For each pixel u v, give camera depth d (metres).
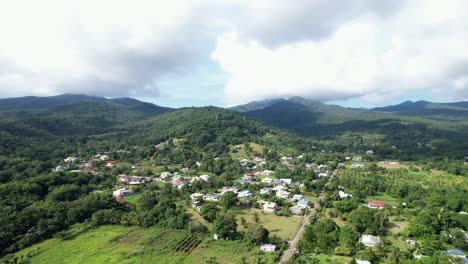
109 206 129.50
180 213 123.31
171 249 94.44
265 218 126.31
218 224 105.06
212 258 87.56
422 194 148.50
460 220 108.81
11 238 98.94
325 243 91.25
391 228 110.69
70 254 91.81
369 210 111.62
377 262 82.56
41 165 188.25
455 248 92.69
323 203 139.62
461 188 159.62
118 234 106.81
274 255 87.88
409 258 82.44
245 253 91.25
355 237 97.19
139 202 138.75
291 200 152.50
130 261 86.69
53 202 125.75
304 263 81.62
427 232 99.06
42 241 101.69
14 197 126.94
